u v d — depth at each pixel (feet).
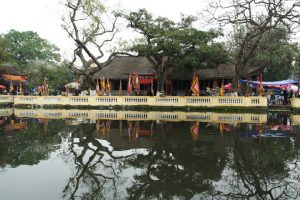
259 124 70.44
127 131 59.93
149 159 37.91
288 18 102.37
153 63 123.65
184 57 114.83
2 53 155.12
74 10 124.26
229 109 103.96
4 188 27.37
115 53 128.06
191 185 28.86
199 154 40.19
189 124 70.85
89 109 116.47
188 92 140.26
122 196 26.08
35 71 194.29
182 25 121.90
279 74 166.40
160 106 111.65
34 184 28.58
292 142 47.85
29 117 87.35
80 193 26.50
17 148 43.73
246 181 30.01
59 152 41.57
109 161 37.17
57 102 121.39
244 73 128.06
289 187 28.19
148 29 115.24
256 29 106.93
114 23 128.98
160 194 26.53
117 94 150.71
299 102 100.22
